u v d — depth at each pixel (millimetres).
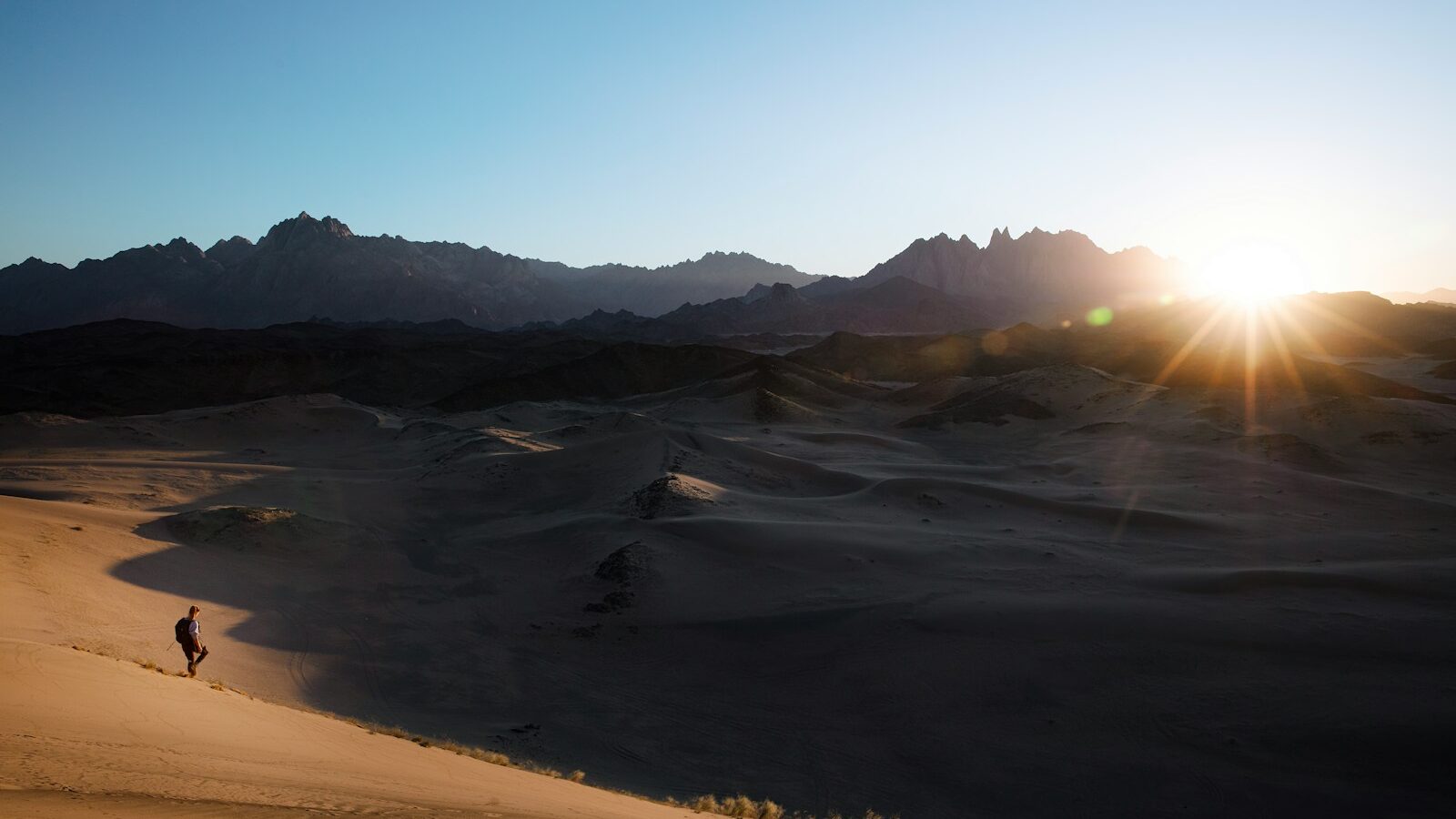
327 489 75250
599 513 63906
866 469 86750
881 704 34781
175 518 53844
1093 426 112062
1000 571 49719
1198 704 32938
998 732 32125
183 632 21594
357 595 47344
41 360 187500
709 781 28109
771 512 63094
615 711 34406
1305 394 115562
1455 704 31516
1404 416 100500
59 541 43406
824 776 29094
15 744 10125
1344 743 29625
